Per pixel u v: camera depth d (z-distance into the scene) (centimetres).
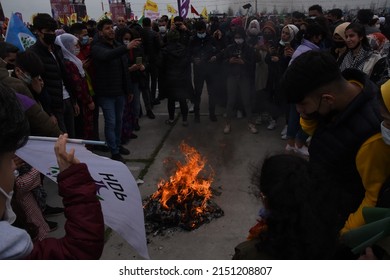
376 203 144
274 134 548
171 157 478
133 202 155
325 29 476
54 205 359
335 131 152
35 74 314
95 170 144
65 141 118
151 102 731
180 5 1333
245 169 429
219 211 335
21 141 92
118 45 452
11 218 100
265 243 107
